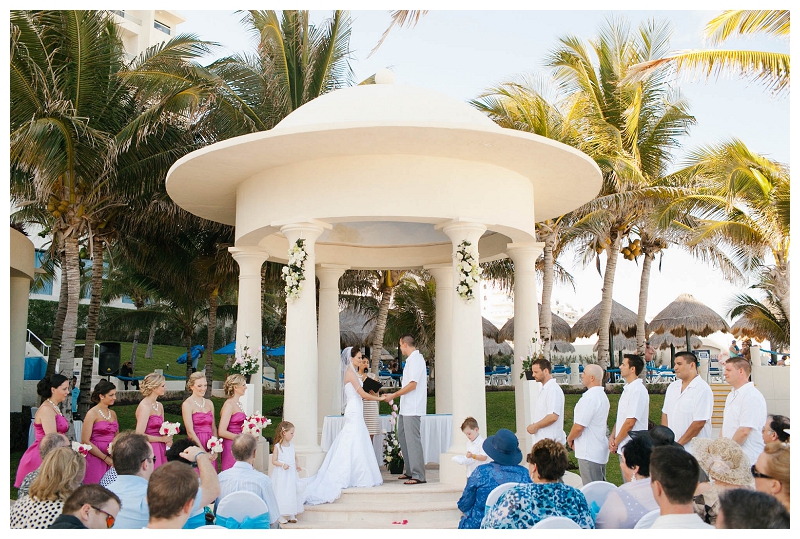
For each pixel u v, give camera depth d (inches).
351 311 1000.2
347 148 340.8
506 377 1148.5
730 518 128.5
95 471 293.7
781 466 144.8
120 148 467.5
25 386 741.9
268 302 1163.3
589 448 273.4
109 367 821.2
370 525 301.6
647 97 712.4
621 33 716.0
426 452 403.2
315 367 357.4
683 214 764.0
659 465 145.2
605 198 661.3
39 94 460.4
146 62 515.2
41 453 224.4
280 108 597.9
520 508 167.0
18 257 567.2
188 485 142.5
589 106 684.7
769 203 597.9
